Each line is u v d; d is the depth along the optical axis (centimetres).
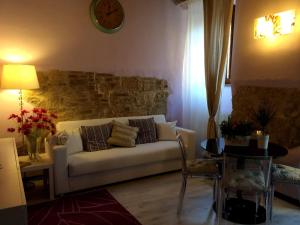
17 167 183
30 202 275
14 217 114
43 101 357
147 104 445
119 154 323
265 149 235
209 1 382
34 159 294
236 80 380
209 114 399
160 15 441
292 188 279
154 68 446
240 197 288
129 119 395
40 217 250
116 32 402
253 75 354
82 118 386
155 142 384
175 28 459
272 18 320
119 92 414
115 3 396
